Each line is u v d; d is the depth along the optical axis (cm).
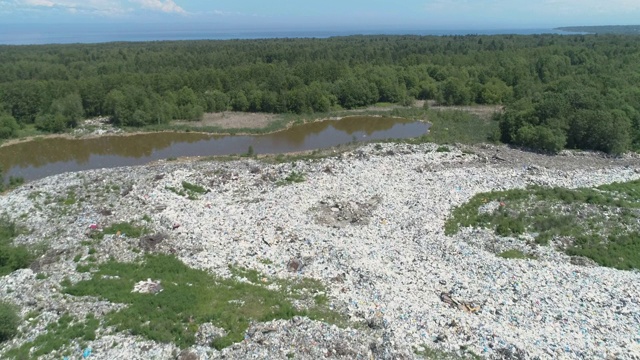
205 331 2805
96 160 6806
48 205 4656
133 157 6944
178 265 3569
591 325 2934
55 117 8056
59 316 2934
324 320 2927
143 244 3831
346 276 3466
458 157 6394
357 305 3089
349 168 5869
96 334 2770
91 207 4562
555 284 3412
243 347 2658
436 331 2816
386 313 2997
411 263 3675
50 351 2636
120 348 2655
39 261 3569
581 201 4866
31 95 8375
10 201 4759
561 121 7012
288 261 3672
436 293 3266
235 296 3206
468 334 2784
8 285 3225
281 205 4738
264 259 3703
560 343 2738
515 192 5122
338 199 4919
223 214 4478
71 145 7538
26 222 4300
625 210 4644
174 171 5512
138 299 3109
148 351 2639
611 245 4078
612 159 6619
